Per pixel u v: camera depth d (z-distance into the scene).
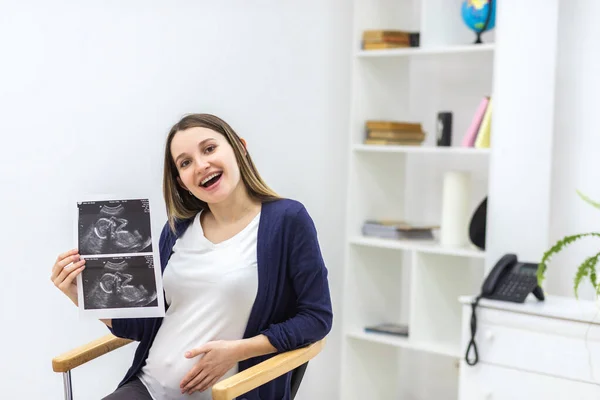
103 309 1.94
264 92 3.13
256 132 3.11
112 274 1.94
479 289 3.39
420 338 3.14
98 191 2.66
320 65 3.38
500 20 2.79
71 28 2.54
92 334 2.70
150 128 2.78
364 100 3.26
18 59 2.43
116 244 1.93
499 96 2.83
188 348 1.95
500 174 2.85
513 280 2.62
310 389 3.39
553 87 2.89
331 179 3.47
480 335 2.56
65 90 2.54
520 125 2.86
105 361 2.72
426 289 3.14
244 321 1.96
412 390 3.64
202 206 2.12
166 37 2.79
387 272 3.47
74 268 1.92
